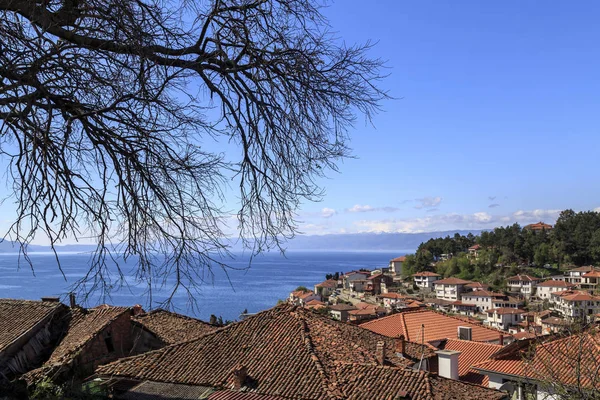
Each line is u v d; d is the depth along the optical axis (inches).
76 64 204.1
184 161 240.5
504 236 7032.5
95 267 202.5
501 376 763.4
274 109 245.0
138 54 207.2
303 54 240.1
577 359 419.2
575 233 6378.0
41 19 195.0
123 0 202.8
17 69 187.2
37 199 205.9
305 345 716.0
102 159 223.6
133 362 724.0
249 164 247.6
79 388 682.8
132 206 225.8
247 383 650.2
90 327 868.6
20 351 828.6
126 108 213.8
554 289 5187.0
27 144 224.1
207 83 234.2
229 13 235.8
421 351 879.7
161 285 213.8
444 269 7022.6
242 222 253.3
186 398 640.4
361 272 7372.1
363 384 631.8
